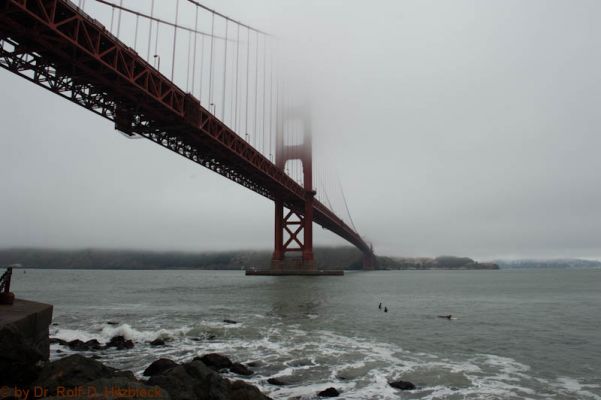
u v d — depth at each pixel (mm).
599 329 19922
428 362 12531
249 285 56219
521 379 10922
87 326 19062
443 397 9383
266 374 10938
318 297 36375
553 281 85938
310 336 16391
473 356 13586
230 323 19531
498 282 80875
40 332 9664
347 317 22734
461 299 38125
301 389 9711
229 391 7703
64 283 69250
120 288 54062
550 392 9859
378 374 11047
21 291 46812
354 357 12875
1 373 7254
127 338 15500
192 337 15883
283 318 21891
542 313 26938
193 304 30234
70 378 7230
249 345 14508
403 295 41938
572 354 14148
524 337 17438
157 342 14664
